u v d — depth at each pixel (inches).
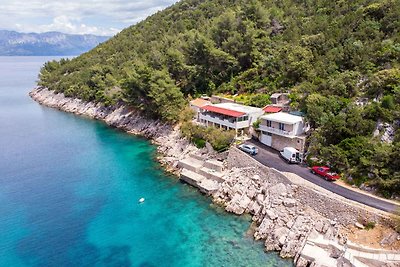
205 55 4232.3
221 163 2637.8
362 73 2748.5
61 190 2608.3
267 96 3316.9
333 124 2252.7
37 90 7672.2
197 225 2037.4
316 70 3161.9
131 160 3240.7
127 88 4254.4
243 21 4490.7
